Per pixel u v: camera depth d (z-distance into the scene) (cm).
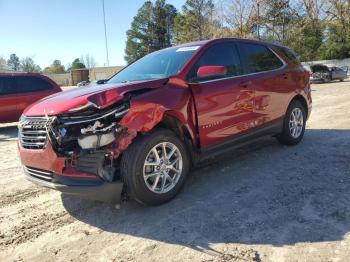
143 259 340
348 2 4509
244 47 591
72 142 400
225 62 546
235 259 329
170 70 500
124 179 410
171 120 453
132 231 394
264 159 608
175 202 456
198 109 479
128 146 409
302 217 396
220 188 494
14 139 1047
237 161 605
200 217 412
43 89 1266
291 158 605
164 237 376
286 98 643
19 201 501
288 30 4591
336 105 1270
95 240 382
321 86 2580
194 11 5381
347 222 379
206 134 493
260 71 598
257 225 386
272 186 489
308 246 340
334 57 4516
